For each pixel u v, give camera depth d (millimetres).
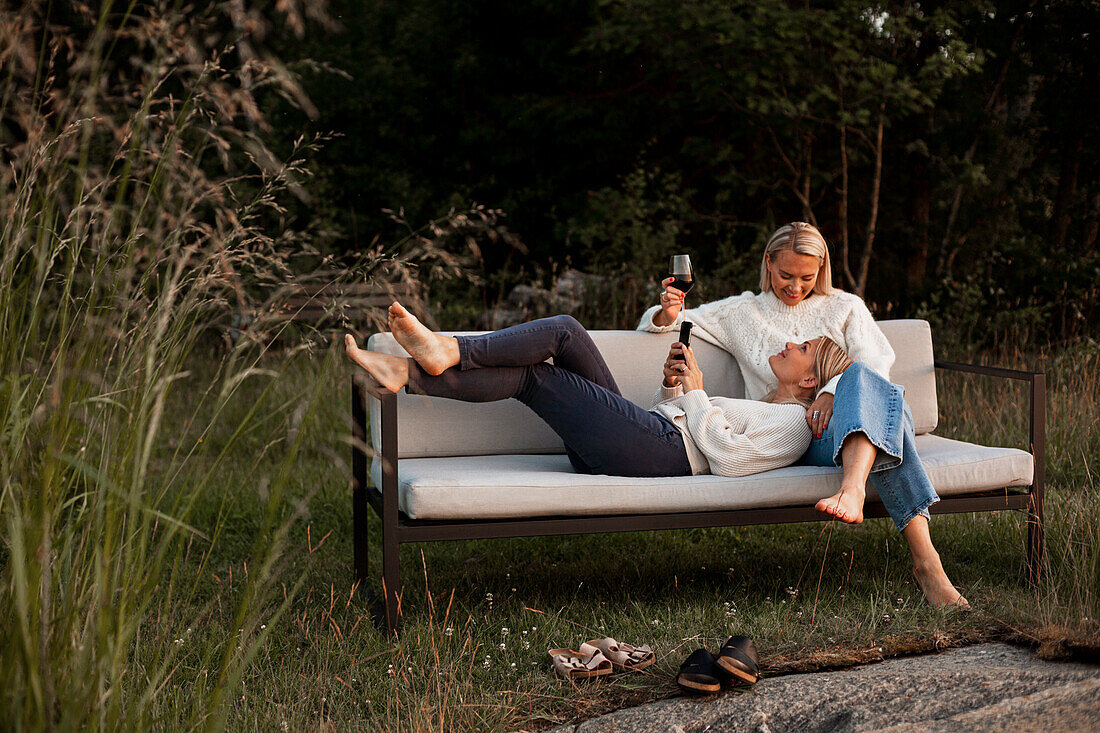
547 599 2984
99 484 1548
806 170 9266
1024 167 9578
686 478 2777
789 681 2217
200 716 1861
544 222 11008
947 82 9164
